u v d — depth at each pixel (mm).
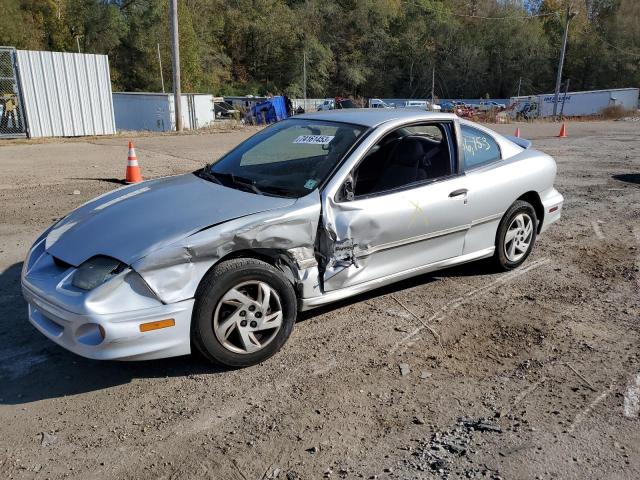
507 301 4887
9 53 16875
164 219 3641
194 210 3750
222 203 3852
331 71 78000
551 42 75750
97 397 3393
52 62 17641
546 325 4445
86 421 3168
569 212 8164
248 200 3900
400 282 5254
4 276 5223
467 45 76875
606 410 3326
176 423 3154
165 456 2889
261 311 3682
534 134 23094
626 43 70250
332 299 4109
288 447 2967
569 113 50281
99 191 9141
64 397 3391
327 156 4258
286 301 3795
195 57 59875
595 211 8242
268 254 3793
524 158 5484
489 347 4078
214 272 3490
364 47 79812
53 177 10383
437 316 4555
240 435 3061
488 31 76875
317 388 3512
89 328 3242
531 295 5031
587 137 21203
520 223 5480
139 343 3307
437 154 4770
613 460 2893
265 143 4816
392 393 3473
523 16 77562
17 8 53719
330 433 3082
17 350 3912
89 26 58094
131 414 3234
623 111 44969
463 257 5004
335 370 3723
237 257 3670
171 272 3352
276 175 4305
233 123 29562
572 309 4762
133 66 60656
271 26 74438
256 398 3398
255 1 77000
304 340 4117
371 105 49344
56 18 58469
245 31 74688
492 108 45625
